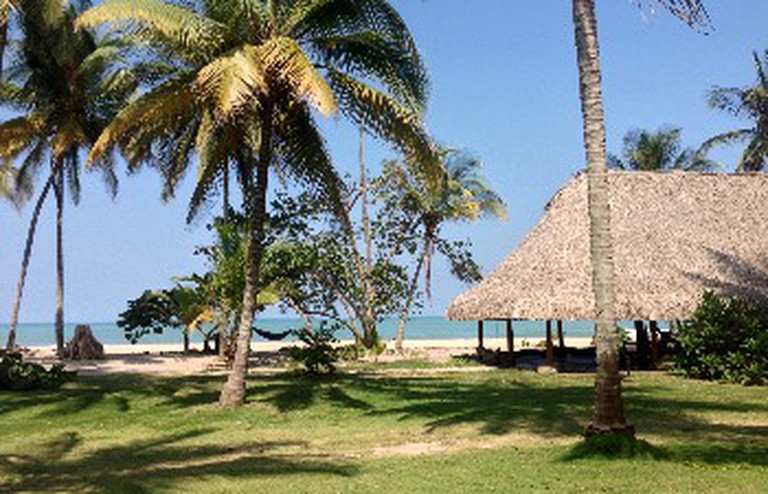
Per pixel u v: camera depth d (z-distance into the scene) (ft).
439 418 44.96
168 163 62.34
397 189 118.93
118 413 50.16
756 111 128.98
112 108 107.24
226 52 47.55
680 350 80.94
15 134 102.17
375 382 67.62
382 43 51.93
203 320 108.78
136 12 44.34
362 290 113.39
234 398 52.70
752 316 70.54
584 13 33.71
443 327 389.80
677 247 82.33
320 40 52.13
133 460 33.35
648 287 76.69
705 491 23.95
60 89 103.50
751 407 47.50
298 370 74.79
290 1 51.72
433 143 52.03
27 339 312.09
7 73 101.19
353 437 39.17
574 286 76.84
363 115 52.75
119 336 313.12
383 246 117.50
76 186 121.80
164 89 49.73
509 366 87.51
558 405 49.11
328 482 26.71
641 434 36.78
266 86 47.67
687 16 28.86
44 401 55.83
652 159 160.04
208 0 48.96
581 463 29.19
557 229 86.07
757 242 84.07
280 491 25.22
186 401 55.72
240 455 34.32
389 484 26.16
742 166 137.28
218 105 42.01
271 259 102.68
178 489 25.80
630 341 110.93
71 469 31.12
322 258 104.83
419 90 52.49
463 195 133.28
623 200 89.10
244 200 63.62
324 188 59.06
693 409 46.50
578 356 102.78
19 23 92.27
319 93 42.83
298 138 56.70
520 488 25.09
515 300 78.54
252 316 54.24
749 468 27.73
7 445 38.14
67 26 96.78
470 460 30.78
